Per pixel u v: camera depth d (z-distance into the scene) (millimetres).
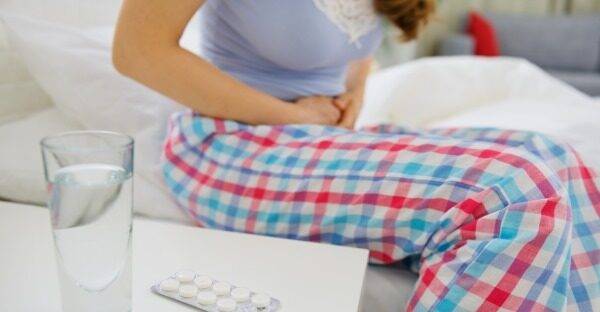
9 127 1039
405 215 772
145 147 1021
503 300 652
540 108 1680
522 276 651
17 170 958
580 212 775
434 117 1857
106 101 1040
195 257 723
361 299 705
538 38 3824
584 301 717
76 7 1124
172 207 965
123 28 802
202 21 1024
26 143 1002
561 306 648
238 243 772
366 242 809
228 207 886
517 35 3846
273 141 914
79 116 1049
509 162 732
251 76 1015
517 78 1978
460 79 1933
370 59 1284
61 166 533
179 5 807
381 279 828
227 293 619
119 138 571
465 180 745
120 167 549
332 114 1083
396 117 1795
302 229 843
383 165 813
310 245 778
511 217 681
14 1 1054
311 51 982
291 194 850
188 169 943
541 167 728
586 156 1149
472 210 718
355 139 870
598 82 3447
